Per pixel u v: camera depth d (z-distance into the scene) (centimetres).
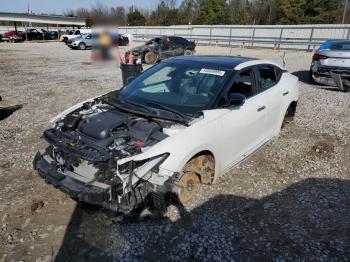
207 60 471
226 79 418
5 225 342
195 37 3253
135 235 329
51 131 366
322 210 379
